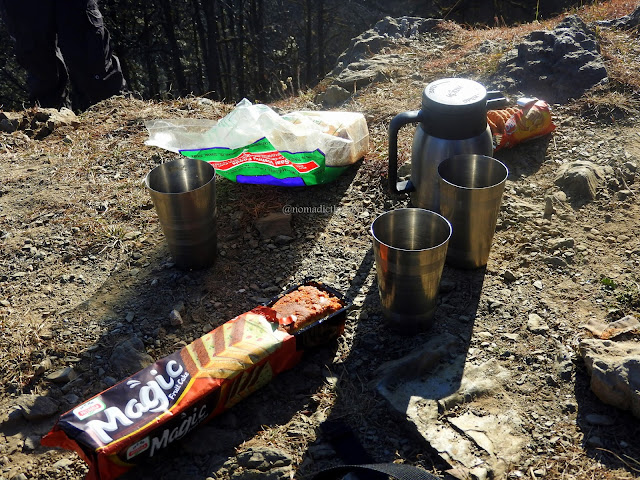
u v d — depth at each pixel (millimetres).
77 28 1330
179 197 610
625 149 843
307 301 557
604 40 1115
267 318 533
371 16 4219
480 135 657
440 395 505
